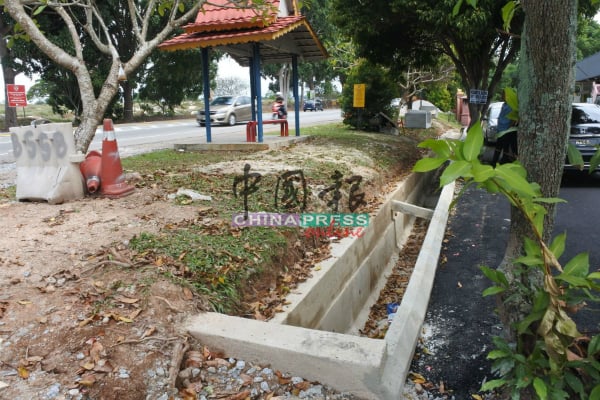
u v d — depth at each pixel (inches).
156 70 1207.6
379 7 456.4
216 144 425.7
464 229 259.4
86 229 173.9
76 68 249.8
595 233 240.8
